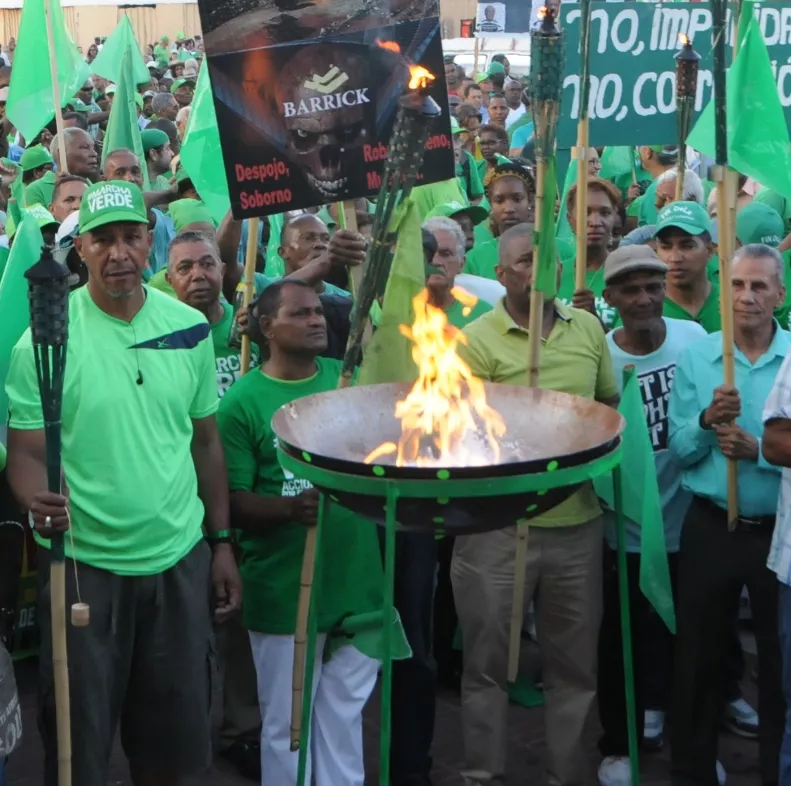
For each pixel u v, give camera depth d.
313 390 3.91
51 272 2.96
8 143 11.49
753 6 4.62
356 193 3.71
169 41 28.22
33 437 3.42
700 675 4.07
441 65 3.68
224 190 4.88
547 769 4.14
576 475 2.67
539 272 3.63
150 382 3.49
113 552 3.42
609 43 5.37
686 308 5.05
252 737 4.47
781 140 3.91
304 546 3.83
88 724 3.40
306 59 3.62
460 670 5.12
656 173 8.92
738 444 3.82
